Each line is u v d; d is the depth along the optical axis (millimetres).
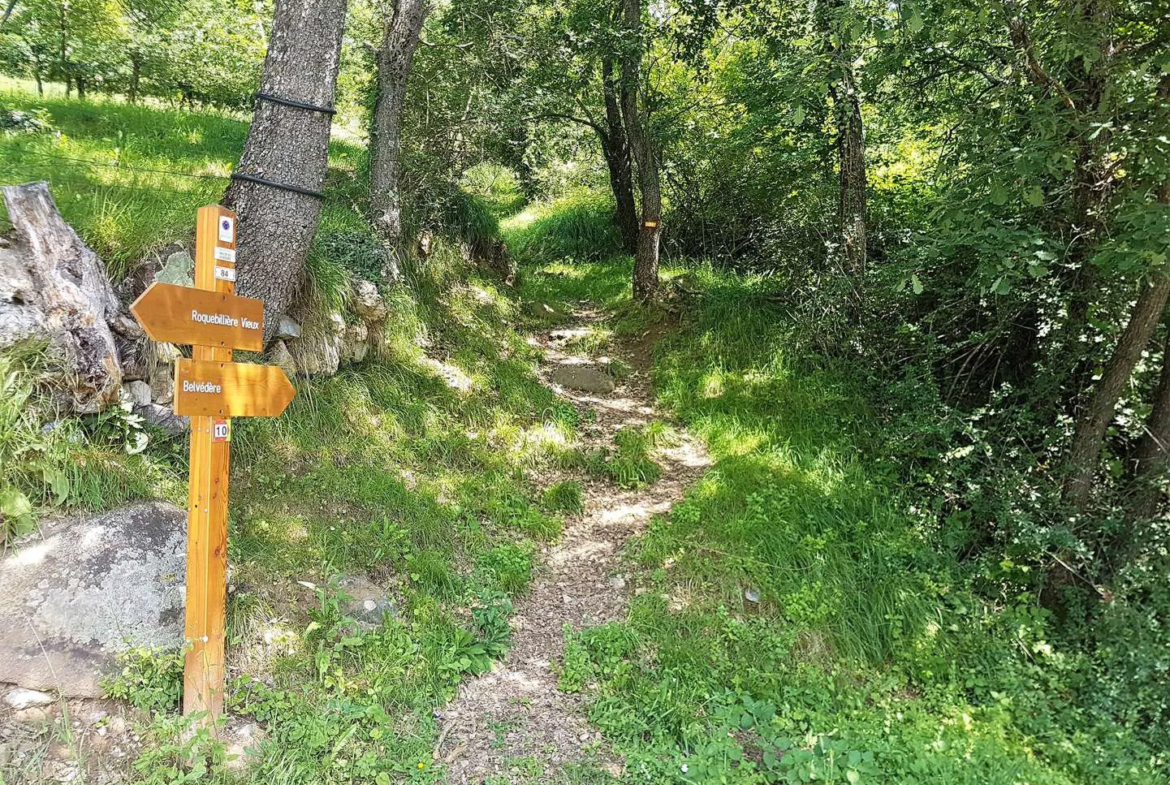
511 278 9906
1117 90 3969
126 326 3637
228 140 7559
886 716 3525
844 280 6906
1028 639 4223
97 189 4320
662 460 6191
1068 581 4496
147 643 2762
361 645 3303
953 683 3859
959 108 5695
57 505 2961
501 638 3818
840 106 6930
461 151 8164
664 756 3104
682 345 8266
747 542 4688
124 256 3764
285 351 4648
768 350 7578
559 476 5762
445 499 4812
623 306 9961
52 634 2602
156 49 9016
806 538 4707
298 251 4332
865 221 7531
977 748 3330
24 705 2469
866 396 6500
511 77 8312
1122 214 3670
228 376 2709
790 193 9516
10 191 3131
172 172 5316
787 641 3902
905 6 4059
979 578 4680
